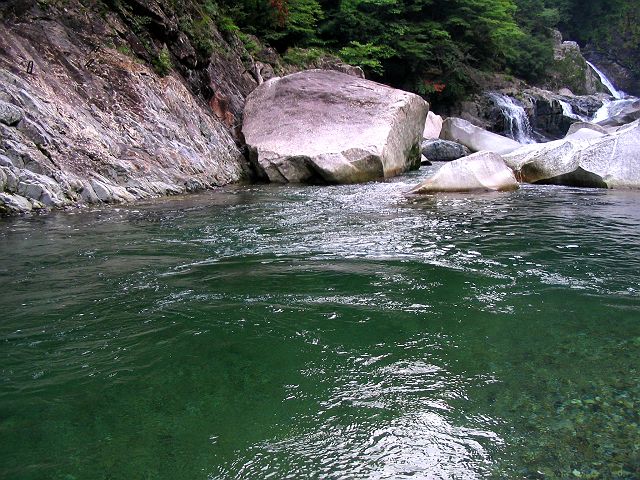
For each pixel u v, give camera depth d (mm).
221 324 2682
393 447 1672
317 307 2936
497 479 1521
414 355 2332
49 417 1825
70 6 8398
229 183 9242
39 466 1564
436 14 23484
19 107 6355
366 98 10867
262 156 9789
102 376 2125
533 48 29688
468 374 2148
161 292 3182
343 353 2352
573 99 26125
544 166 9016
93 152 6918
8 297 3070
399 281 3432
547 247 4379
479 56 26016
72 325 2656
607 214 5930
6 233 4730
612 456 1604
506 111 23047
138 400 1944
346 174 9328
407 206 6625
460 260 3967
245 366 2225
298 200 7176
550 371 2164
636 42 35625
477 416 1834
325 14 20641
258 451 1648
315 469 1569
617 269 3717
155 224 5316
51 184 6016
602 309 2916
